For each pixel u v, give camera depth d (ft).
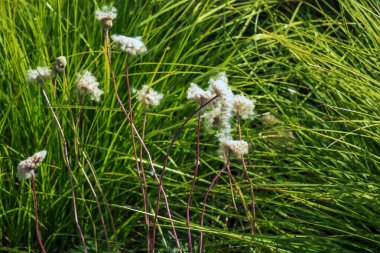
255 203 11.88
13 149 12.31
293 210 12.00
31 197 12.35
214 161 14.06
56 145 12.58
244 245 11.52
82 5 14.98
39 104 12.71
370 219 10.82
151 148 13.30
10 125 12.76
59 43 13.44
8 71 13.03
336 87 13.32
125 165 13.03
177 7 15.75
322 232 11.77
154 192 13.23
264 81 14.24
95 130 13.12
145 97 9.64
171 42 15.12
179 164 13.91
